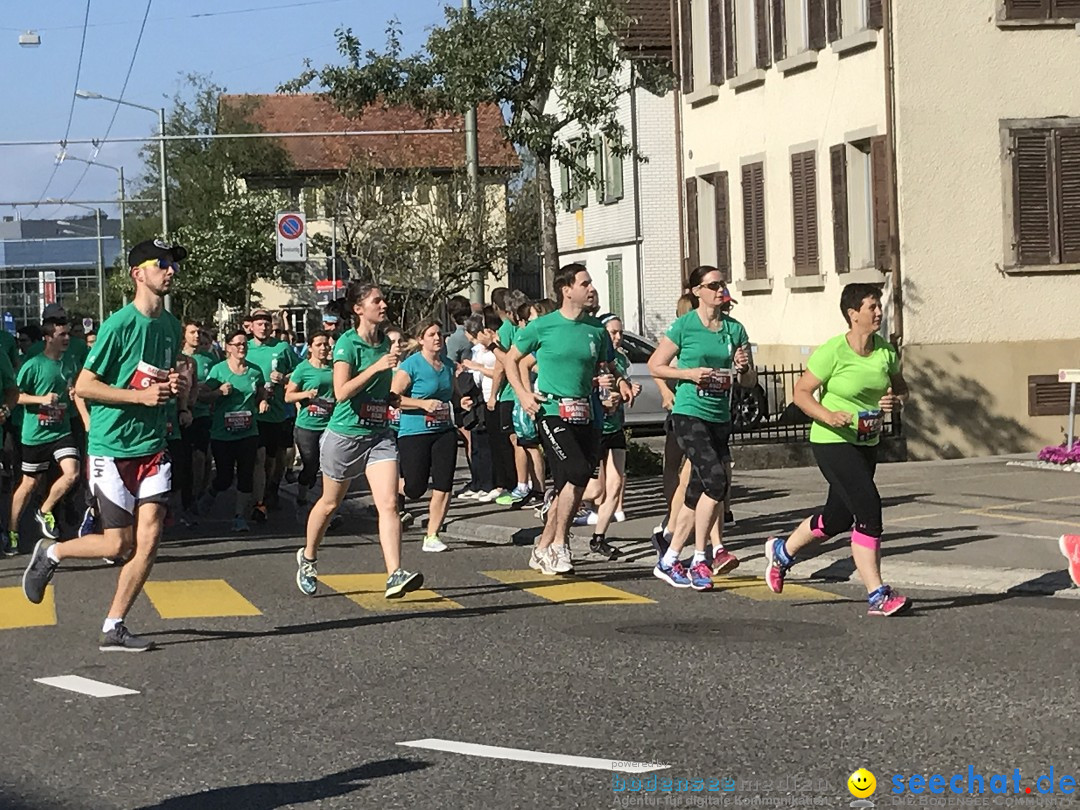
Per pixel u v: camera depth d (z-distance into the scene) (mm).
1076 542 11148
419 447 14859
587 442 12992
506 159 55969
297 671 8844
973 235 23297
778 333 27328
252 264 60094
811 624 10242
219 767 6691
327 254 48781
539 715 7574
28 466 15508
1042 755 6547
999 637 9555
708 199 30172
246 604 11500
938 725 7145
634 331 38781
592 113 28250
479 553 14820
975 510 15867
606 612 10945
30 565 9914
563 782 6285
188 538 16406
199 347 17562
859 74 24156
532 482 18094
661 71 32062
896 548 13516
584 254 42312
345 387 11164
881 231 23406
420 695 8117
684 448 12023
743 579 12781
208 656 9383
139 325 9586
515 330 16984
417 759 6730
